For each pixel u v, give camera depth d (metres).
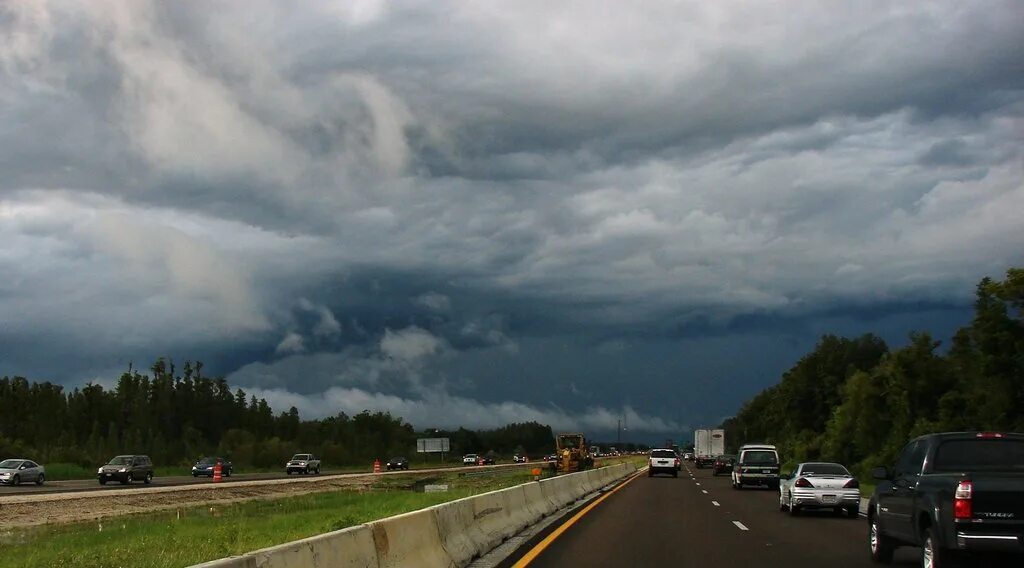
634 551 17.64
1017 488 12.14
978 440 14.21
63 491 47.56
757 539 20.22
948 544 12.51
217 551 17.19
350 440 169.25
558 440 77.31
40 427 119.94
